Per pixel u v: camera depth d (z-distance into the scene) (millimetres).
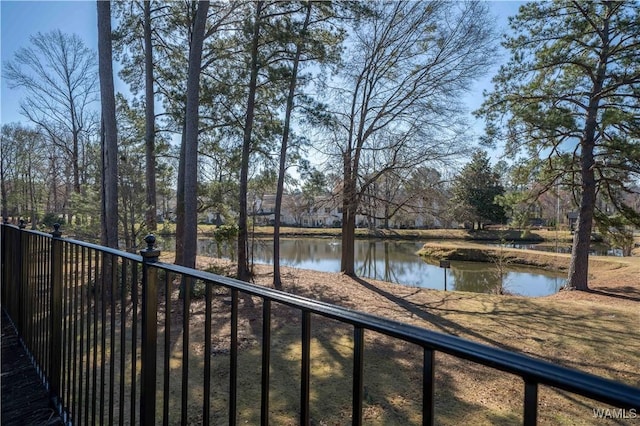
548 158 10195
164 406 1409
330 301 8023
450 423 3119
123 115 10227
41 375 2658
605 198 10406
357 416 814
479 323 6453
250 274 10406
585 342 5410
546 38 9250
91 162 10195
